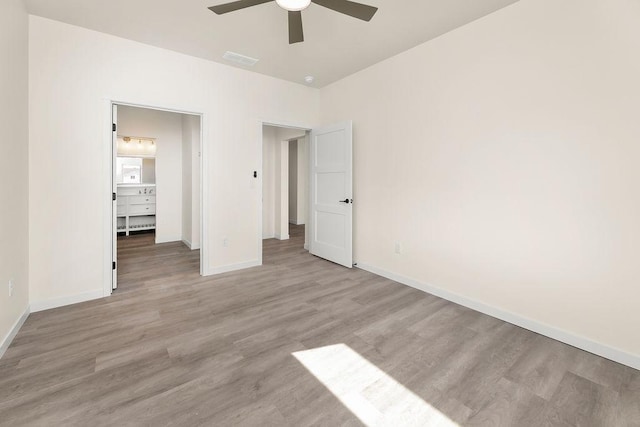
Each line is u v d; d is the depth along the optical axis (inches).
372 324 96.3
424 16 101.7
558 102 86.1
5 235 80.6
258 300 114.8
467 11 98.7
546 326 90.3
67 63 108.0
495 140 100.5
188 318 99.4
